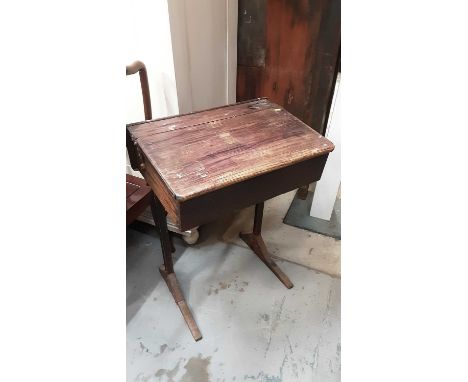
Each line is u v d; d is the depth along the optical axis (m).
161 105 1.23
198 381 1.02
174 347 1.11
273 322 1.18
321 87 1.51
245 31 1.47
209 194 0.76
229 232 1.56
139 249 1.46
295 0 1.32
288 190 0.92
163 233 1.13
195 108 1.34
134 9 1.02
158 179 0.83
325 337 1.14
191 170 0.78
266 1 1.36
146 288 1.30
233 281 1.33
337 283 1.33
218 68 1.43
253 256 1.44
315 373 1.04
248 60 1.55
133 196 1.20
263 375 1.04
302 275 1.36
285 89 1.58
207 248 1.47
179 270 1.37
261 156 0.83
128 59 1.13
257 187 0.84
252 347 1.11
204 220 0.81
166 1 0.98
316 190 1.57
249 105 1.07
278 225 1.61
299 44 1.43
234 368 1.05
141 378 1.03
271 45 1.47
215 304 1.24
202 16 1.19
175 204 0.75
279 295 1.28
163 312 1.21
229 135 0.91
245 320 1.19
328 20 1.33
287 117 1.00
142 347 1.10
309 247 1.49
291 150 0.86
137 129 0.92
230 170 0.78
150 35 1.07
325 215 1.62
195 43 1.20
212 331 1.15
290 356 1.08
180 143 0.87
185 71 1.18
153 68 1.14
